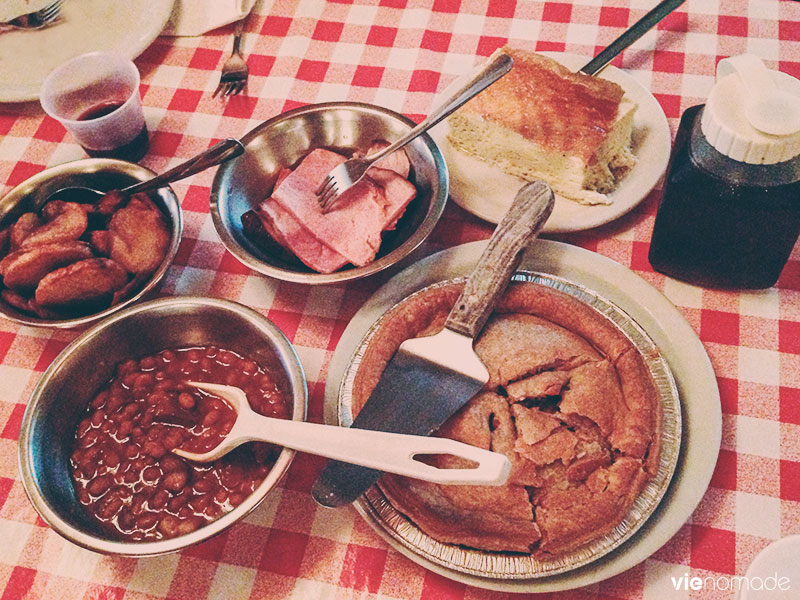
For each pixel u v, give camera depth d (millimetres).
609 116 578
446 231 603
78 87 650
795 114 431
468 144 626
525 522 432
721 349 529
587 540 429
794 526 455
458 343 479
